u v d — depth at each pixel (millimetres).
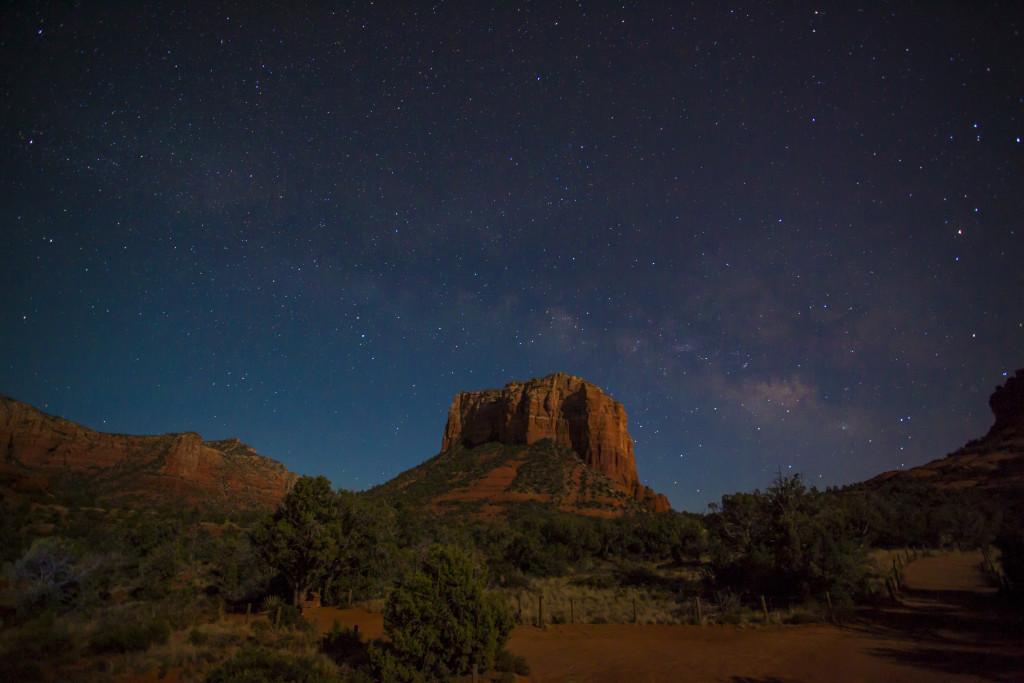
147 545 32938
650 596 27125
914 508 53281
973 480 73812
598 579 32250
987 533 42969
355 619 20781
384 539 27469
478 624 12867
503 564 35031
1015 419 101000
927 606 21000
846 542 24984
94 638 13906
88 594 18672
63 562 18922
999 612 19062
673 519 50844
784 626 19234
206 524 49156
